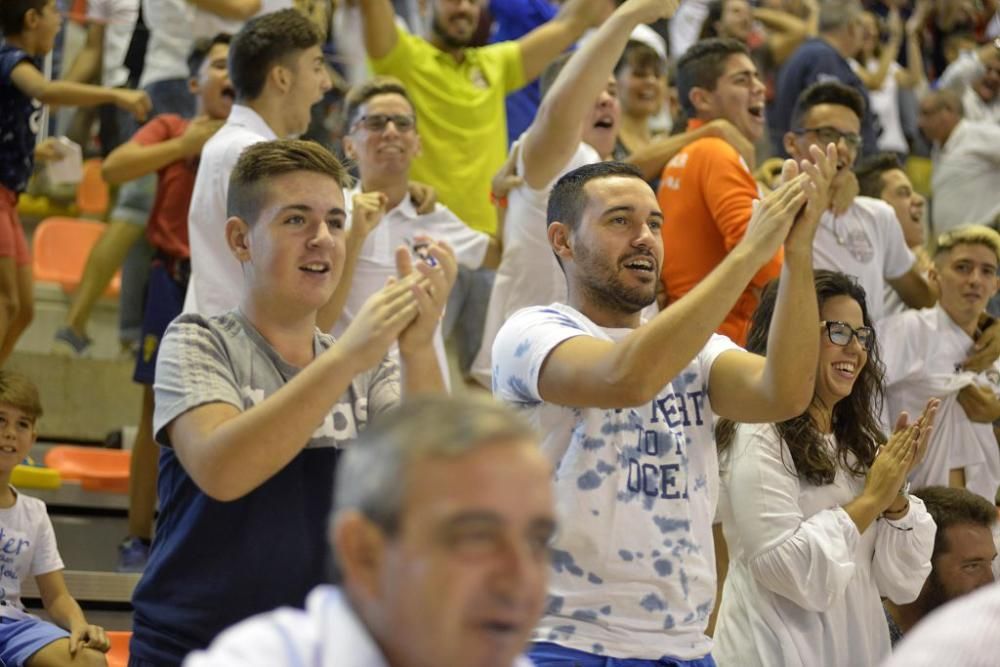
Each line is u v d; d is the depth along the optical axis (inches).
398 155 438.9
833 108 482.6
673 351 251.0
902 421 334.3
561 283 427.2
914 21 858.1
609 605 267.0
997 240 464.8
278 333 270.8
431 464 134.3
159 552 259.6
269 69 402.0
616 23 398.0
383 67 513.0
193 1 556.4
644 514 270.1
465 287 475.8
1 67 496.1
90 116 689.6
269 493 256.4
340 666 138.1
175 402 251.1
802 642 320.5
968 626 147.1
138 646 257.9
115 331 647.8
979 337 466.9
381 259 430.0
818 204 264.4
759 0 781.9
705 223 450.0
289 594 254.4
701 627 274.2
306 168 272.5
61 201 690.8
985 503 362.0
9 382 395.2
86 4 613.9
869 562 335.9
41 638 370.3
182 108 568.7
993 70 757.3
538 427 275.3
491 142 529.0
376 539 135.9
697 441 280.4
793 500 323.9
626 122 546.6
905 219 529.7
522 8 614.5
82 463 527.2
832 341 337.1
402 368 235.6
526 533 134.7
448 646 134.0
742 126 486.3
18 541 390.9
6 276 498.0
